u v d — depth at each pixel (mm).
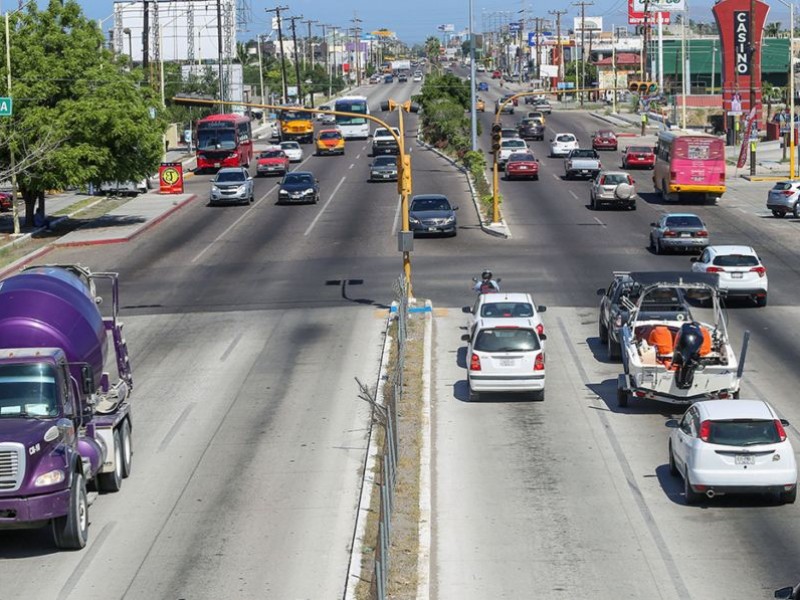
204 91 143250
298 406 31969
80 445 23578
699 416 23641
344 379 34688
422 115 139250
